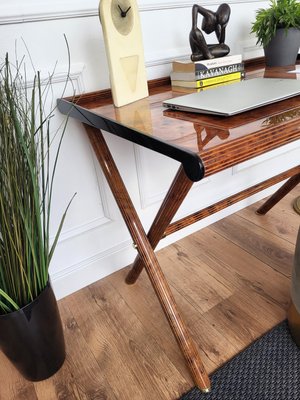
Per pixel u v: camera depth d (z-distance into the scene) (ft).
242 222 4.58
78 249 3.51
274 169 5.14
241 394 2.39
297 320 2.62
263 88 2.31
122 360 2.78
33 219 2.17
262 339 2.81
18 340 2.35
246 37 3.92
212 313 3.14
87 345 2.95
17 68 2.45
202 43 2.88
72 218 3.37
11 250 2.11
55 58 2.73
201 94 2.34
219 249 4.07
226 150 1.46
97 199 3.45
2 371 2.82
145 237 2.56
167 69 3.41
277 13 3.16
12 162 1.93
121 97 2.44
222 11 3.02
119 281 3.74
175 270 3.78
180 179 2.45
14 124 1.92
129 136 1.88
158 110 2.24
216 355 2.72
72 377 2.68
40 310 2.39
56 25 2.65
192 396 2.42
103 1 2.17
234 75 2.99
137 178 3.66
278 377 2.48
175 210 2.64
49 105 2.82
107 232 3.66
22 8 2.45
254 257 3.86
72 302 3.49
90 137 2.69
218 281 3.54
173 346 2.87
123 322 3.17
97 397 2.50
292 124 1.68
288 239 4.11
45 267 2.43
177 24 3.32
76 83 2.90
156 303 3.36
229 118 1.86
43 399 2.54
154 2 3.07
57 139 2.97
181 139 1.58
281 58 3.41
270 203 4.48
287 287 3.36
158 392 2.49
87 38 2.83
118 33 2.32
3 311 2.28
